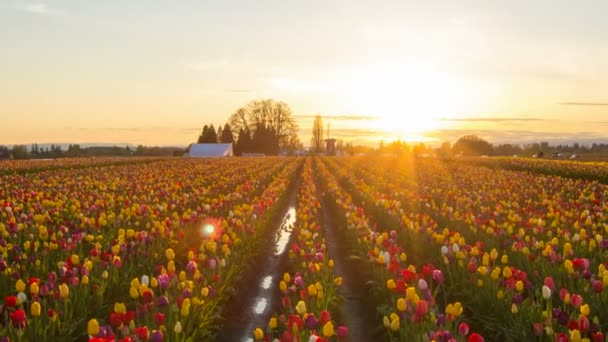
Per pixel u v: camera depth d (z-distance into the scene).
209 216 18.69
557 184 29.91
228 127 154.62
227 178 35.41
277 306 11.40
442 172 46.81
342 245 17.44
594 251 12.16
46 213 15.02
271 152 148.12
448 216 18.78
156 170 45.38
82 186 27.58
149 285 10.15
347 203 22.91
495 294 9.16
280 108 152.25
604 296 8.55
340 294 11.95
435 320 7.35
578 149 132.62
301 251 12.60
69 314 8.21
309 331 7.16
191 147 123.94
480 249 12.84
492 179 35.66
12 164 56.41
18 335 6.84
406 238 15.49
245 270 13.21
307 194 25.36
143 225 16.12
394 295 10.03
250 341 9.31
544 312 7.36
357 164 68.06
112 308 9.24
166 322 7.87
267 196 24.25
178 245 14.02
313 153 174.00
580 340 6.32
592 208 18.95
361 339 9.50
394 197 25.92
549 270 10.40
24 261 10.84
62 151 121.06
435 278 8.95
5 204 18.14
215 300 9.56
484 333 9.00
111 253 10.57
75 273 9.05
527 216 18.06
